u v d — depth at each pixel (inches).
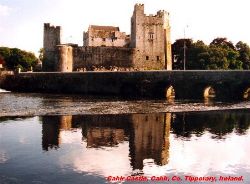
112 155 900.6
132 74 2736.2
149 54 3750.0
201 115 1612.9
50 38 3900.1
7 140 1051.3
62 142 1036.5
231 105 2020.2
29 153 909.2
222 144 1031.6
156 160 861.8
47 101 2207.2
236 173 773.3
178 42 4549.7
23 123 1342.3
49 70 3909.9
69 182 703.1
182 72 2517.2
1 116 1520.7
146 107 1894.7
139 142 1047.0
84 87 2974.9
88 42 4522.6
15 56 5772.6
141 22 3720.5
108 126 1299.2
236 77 2356.1
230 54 4261.8
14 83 3344.0
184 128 1279.5
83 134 1151.0
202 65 4013.3
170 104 2062.0
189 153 929.5
